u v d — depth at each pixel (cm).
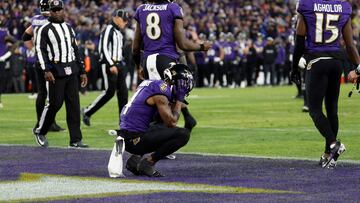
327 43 2523
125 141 2294
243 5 9738
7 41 5525
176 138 2273
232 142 3222
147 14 2669
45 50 3105
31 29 3562
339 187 2061
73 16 8188
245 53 8962
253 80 9125
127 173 2347
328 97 2567
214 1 9581
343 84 8588
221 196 1927
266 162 2580
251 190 2014
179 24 2638
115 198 1906
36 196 1939
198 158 2694
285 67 9175
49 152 2919
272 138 3344
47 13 3534
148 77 2669
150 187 2075
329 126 2494
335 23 2520
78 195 1952
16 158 2734
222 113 4725
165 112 2272
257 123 4062
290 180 2184
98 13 8325
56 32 3114
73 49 3145
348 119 4234
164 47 2652
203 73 8844
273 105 5375
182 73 2289
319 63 2514
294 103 5550
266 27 9256
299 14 2528
